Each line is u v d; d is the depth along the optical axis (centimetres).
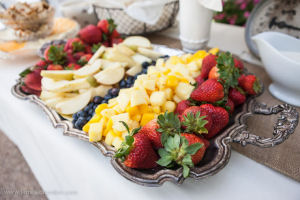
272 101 67
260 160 48
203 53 73
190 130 43
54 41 98
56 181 70
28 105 71
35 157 77
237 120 50
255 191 42
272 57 62
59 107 60
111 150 46
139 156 40
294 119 42
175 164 40
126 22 109
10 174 128
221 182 44
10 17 99
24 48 101
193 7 82
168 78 57
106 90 69
